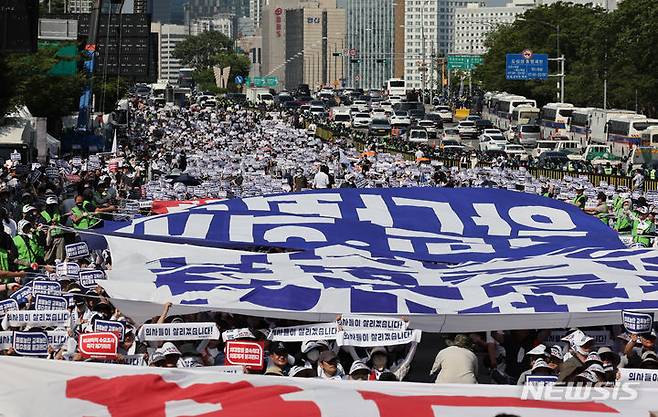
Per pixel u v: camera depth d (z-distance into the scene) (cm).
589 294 2055
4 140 7200
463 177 7912
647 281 2153
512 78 15462
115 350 1716
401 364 1997
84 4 15138
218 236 2622
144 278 2186
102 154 8600
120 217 3788
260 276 2181
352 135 14175
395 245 2622
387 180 7188
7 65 7200
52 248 3247
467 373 1864
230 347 1645
